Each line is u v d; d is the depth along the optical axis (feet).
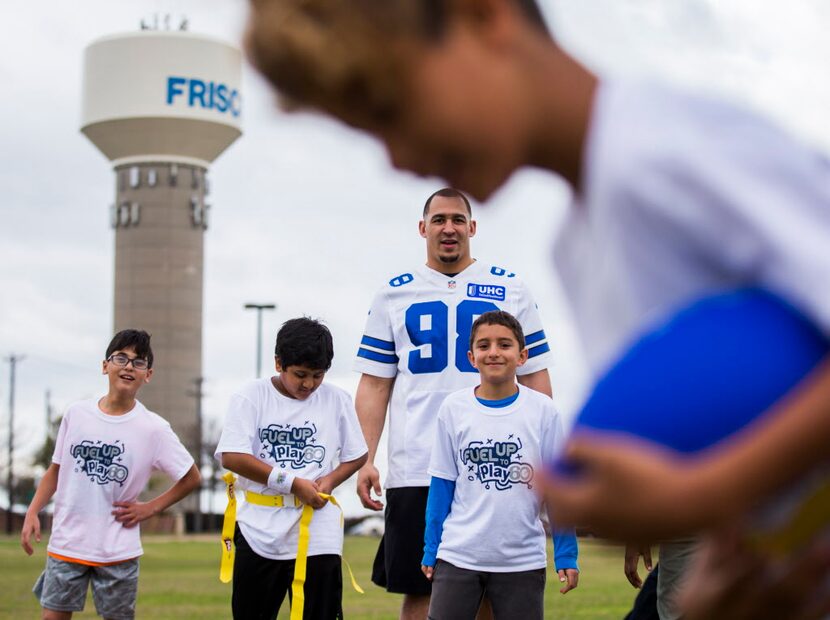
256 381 22.22
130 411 23.68
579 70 4.67
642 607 17.40
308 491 21.35
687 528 4.18
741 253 4.41
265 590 21.62
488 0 4.56
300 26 4.44
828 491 4.72
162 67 240.73
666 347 4.53
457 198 21.79
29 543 23.26
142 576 66.18
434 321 21.38
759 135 4.50
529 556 18.74
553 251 5.31
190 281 251.19
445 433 19.19
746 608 5.10
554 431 19.08
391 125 4.60
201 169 251.19
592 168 4.61
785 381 4.42
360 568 73.82
